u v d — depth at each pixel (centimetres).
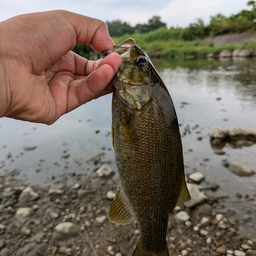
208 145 66
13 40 19
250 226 39
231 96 113
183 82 152
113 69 21
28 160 64
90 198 48
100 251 37
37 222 43
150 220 23
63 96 23
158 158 22
